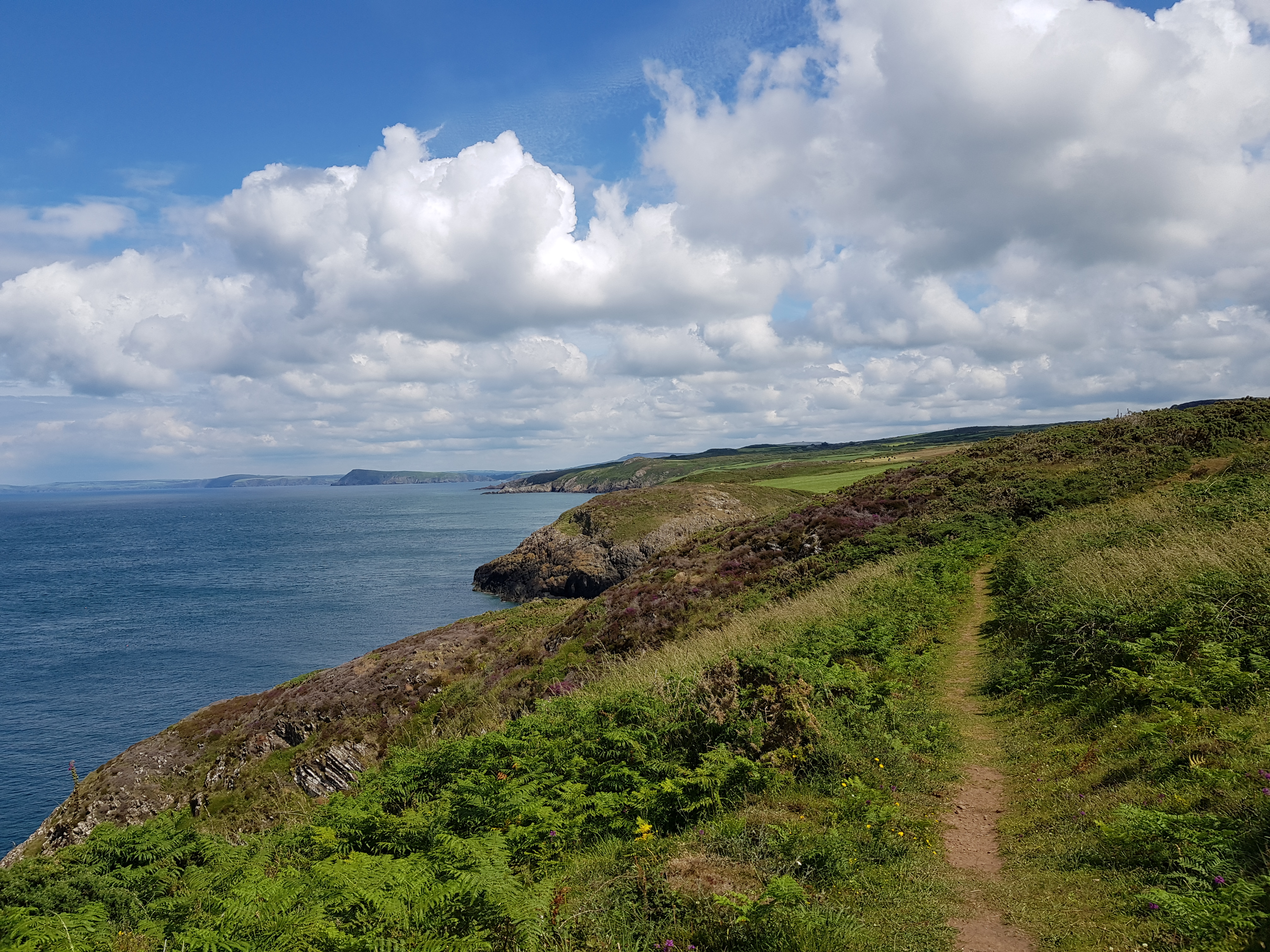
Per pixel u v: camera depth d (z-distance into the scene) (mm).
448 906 5160
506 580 69125
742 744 9242
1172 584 11586
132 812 22531
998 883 6094
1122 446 30844
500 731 12172
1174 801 6188
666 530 65812
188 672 46094
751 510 70812
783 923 5246
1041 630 13328
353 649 49875
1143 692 8977
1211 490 19703
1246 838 5258
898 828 7305
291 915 5434
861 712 10727
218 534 164750
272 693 27750
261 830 19016
